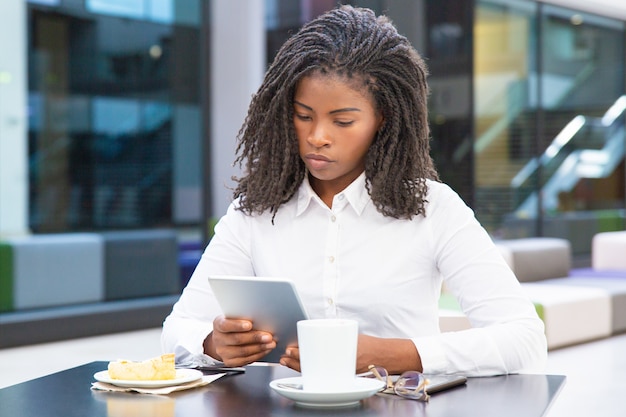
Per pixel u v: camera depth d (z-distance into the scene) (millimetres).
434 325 1990
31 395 1627
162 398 1591
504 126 8789
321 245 1979
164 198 7301
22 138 6363
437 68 8438
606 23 9680
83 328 6590
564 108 9281
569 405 4227
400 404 1527
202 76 7609
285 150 1968
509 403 1535
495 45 8719
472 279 1896
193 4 7527
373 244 1955
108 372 1718
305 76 1877
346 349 1503
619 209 9891
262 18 8211
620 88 9875
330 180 1990
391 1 8180
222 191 7809
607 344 5969
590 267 9531
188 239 7512
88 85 6730
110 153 6898
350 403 1517
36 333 6297
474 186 8555
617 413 4066
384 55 1882
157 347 6145
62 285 6617
